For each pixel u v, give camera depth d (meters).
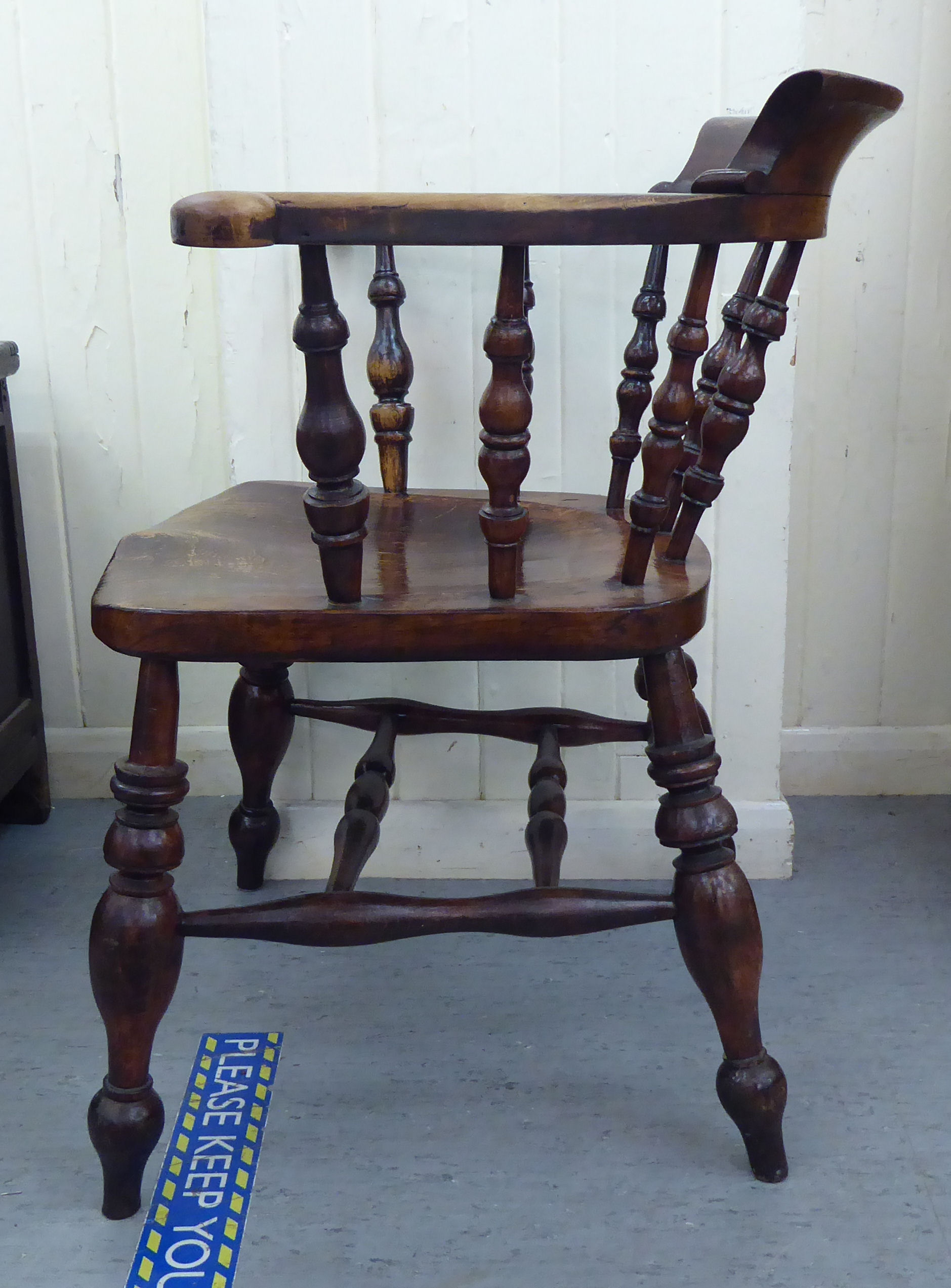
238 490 1.19
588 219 0.74
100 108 1.46
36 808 1.54
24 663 1.49
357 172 1.23
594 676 1.38
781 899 1.34
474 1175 0.92
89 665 1.62
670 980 1.19
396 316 1.19
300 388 1.30
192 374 1.54
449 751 1.41
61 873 1.42
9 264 1.50
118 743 1.63
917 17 1.39
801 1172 0.92
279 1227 0.87
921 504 1.53
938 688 1.59
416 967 1.22
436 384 1.30
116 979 0.85
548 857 1.10
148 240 1.50
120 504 1.58
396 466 1.22
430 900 0.88
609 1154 0.94
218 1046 1.08
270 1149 0.95
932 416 1.50
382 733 1.23
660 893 0.96
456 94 1.21
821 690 1.60
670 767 0.87
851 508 1.54
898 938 1.25
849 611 1.57
